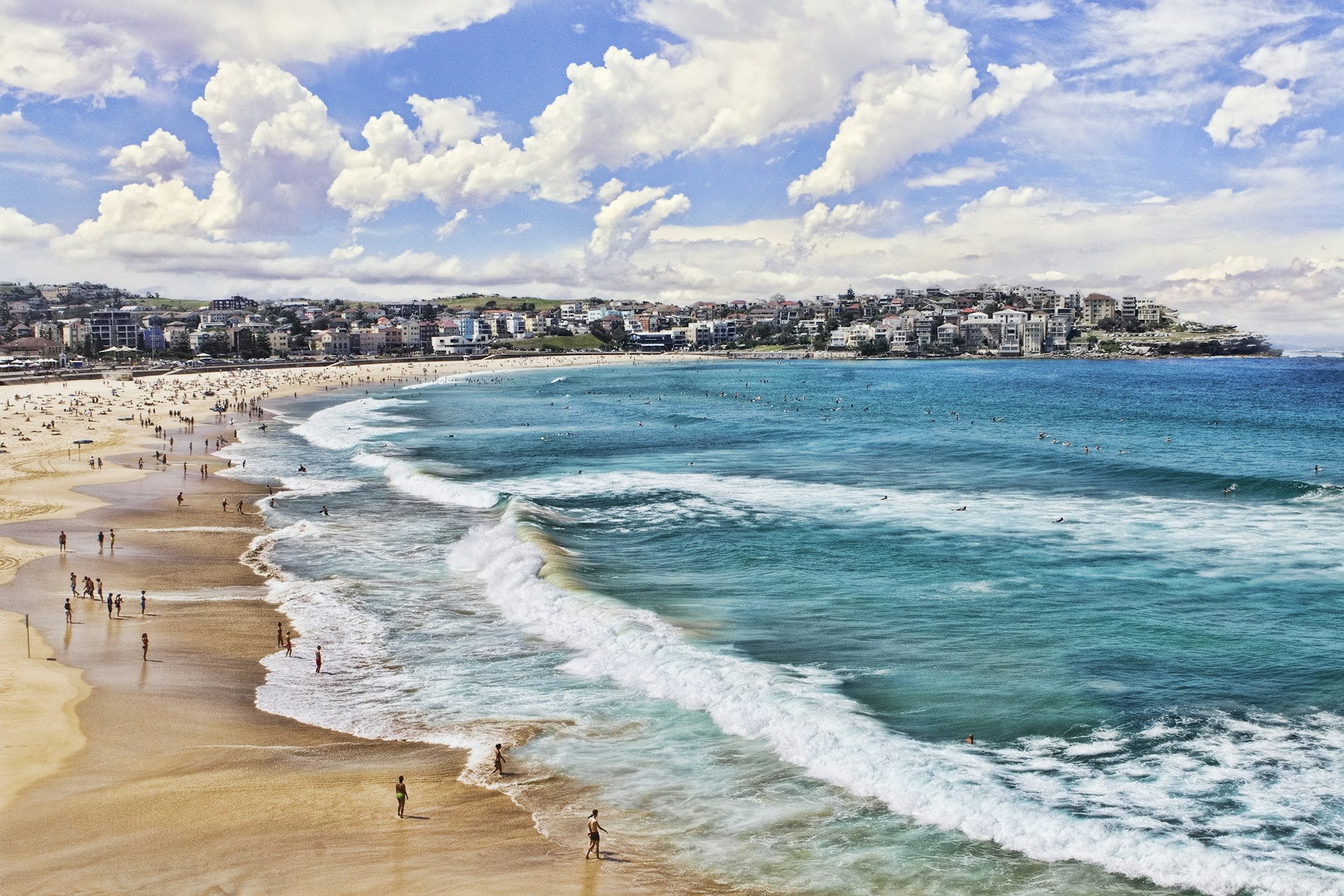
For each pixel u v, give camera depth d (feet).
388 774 92.02
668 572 162.81
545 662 122.72
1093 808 82.28
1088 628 128.67
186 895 70.74
